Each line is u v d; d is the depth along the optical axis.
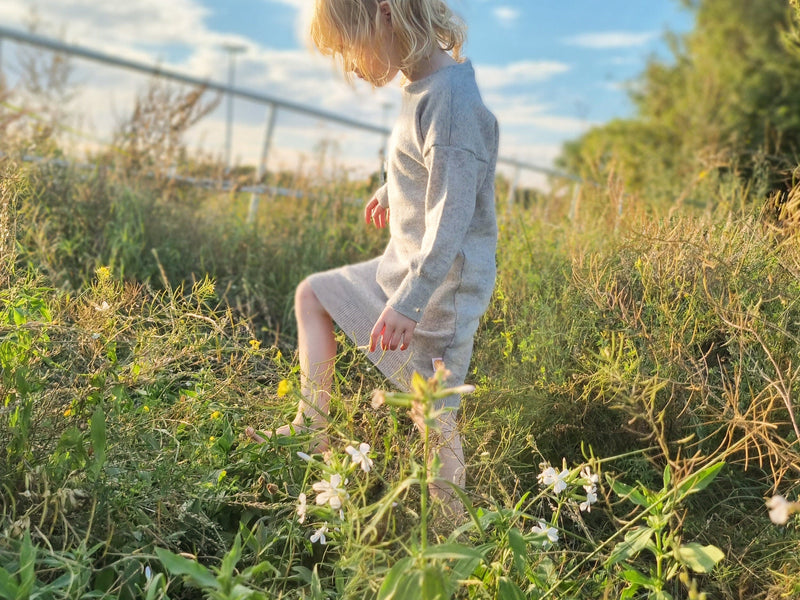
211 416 2.09
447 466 2.01
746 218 2.72
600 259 2.82
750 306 2.19
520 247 3.44
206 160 4.96
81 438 1.64
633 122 14.61
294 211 4.65
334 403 2.09
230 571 1.39
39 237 3.23
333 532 1.67
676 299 2.37
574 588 1.76
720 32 15.16
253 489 1.94
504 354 2.61
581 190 5.01
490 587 1.62
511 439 2.20
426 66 2.20
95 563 1.65
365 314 2.29
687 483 1.72
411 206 2.21
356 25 2.11
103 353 1.96
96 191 3.85
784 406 2.14
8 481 1.64
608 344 2.35
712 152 5.43
